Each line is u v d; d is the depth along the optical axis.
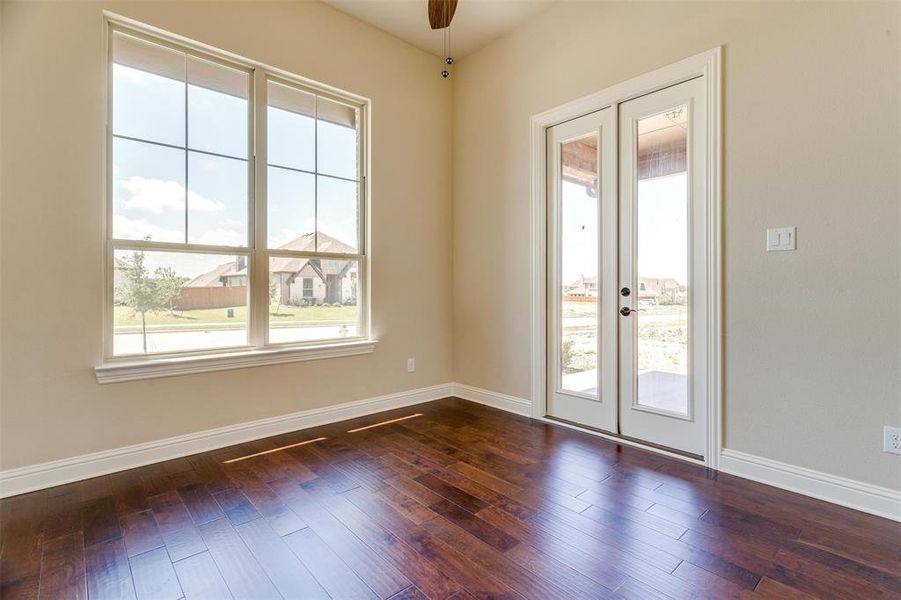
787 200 2.25
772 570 1.64
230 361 2.91
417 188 3.96
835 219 2.11
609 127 3.08
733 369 2.46
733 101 2.43
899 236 1.96
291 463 2.64
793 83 2.22
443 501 2.18
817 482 2.18
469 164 4.07
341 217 3.54
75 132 2.39
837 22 2.09
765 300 2.33
